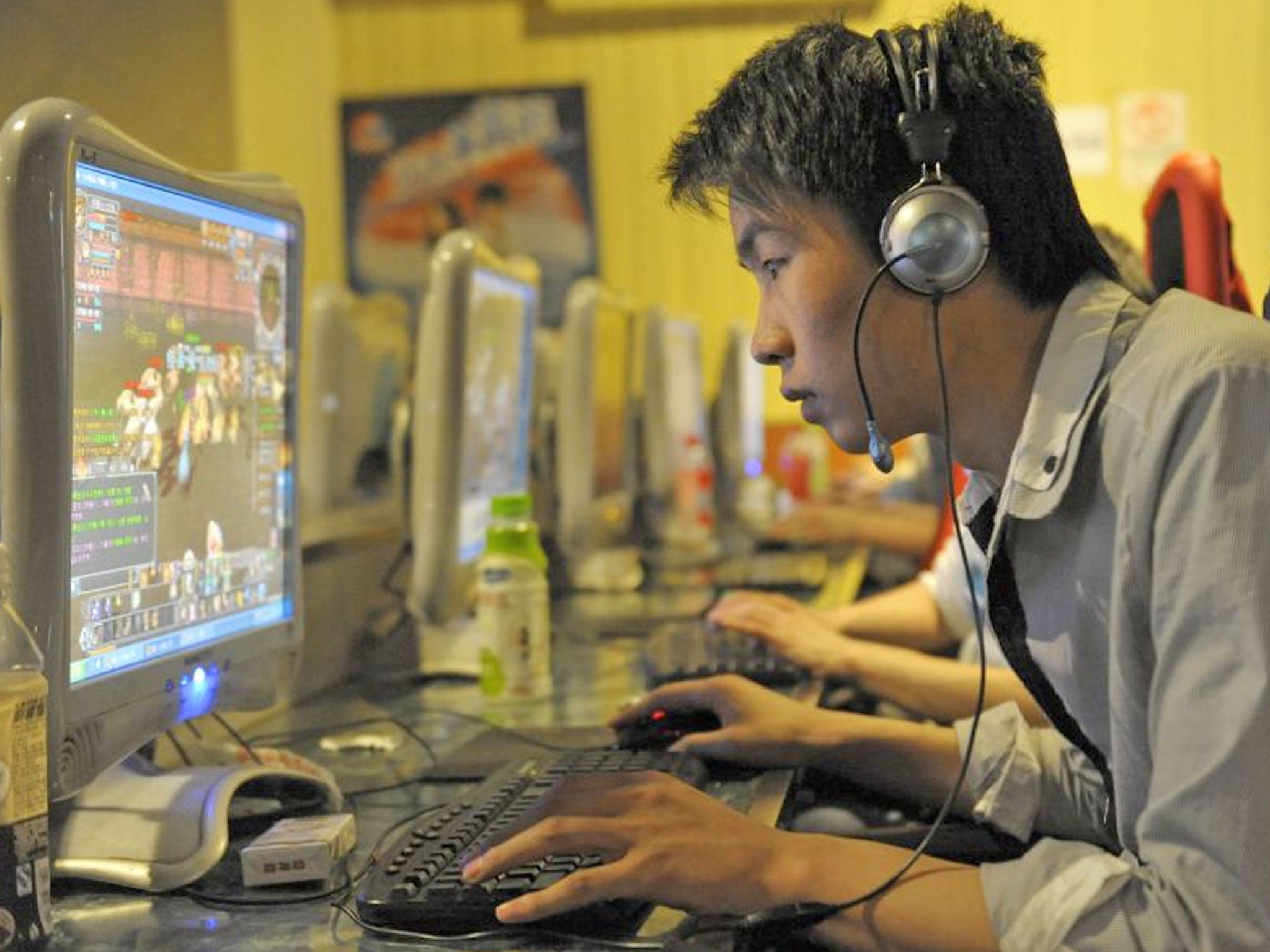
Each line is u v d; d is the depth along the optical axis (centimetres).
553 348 314
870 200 104
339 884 112
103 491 114
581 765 138
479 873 101
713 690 150
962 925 95
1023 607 108
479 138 573
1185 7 548
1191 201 181
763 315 111
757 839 102
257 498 143
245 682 140
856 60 106
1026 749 142
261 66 433
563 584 302
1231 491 91
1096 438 102
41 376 105
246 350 140
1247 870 86
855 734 144
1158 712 93
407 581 228
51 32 268
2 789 96
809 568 323
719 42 563
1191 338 98
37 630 105
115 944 101
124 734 116
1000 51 108
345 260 574
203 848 114
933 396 107
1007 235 105
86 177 110
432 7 571
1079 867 95
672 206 117
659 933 98
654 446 362
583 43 568
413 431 203
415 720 181
